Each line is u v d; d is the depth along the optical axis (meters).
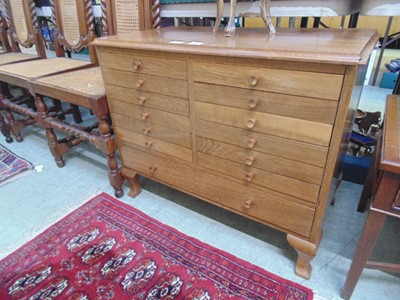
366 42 0.75
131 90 1.05
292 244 0.93
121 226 1.24
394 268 0.80
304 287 0.94
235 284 0.96
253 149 0.85
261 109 0.77
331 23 3.49
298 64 0.66
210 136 0.93
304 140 0.75
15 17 2.15
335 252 1.06
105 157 1.81
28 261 1.09
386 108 0.93
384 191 0.69
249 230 1.19
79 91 1.27
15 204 1.40
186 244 1.13
